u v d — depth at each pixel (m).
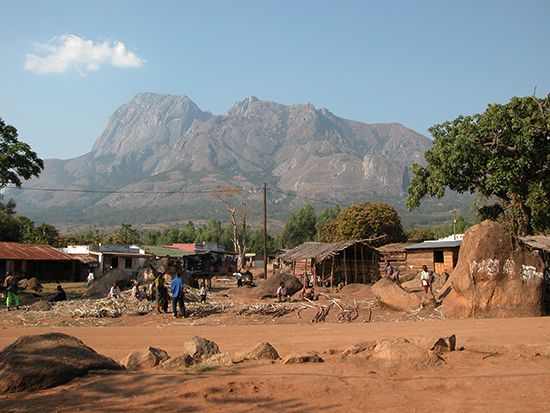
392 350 9.59
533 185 36.81
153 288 29.80
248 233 145.12
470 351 10.58
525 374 8.57
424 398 7.51
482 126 37.50
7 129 42.97
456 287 22.41
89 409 7.24
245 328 18.52
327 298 27.42
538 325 16.94
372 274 48.62
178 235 139.88
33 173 44.56
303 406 7.19
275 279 36.25
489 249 21.78
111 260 68.12
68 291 45.69
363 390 7.86
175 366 9.81
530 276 21.64
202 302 31.06
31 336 9.55
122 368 9.81
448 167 39.09
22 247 59.28
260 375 8.67
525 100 36.69
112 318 24.30
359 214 70.00
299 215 127.38
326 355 10.95
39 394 8.17
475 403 7.23
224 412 6.99
